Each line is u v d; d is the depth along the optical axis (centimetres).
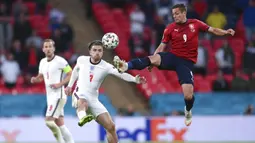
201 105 7638
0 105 7312
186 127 6719
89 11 8819
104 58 8138
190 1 9100
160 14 8606
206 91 7806
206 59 8025
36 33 8138
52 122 4619
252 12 9038
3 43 7900
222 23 8656
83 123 3850
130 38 8181
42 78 4806
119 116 6962
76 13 8881
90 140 6481
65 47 7906
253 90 7781
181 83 3806
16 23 7894
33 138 6444
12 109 7319
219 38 8725
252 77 7888
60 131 4681
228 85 7775
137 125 6600
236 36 8838
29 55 7719
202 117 6806
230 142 6744
